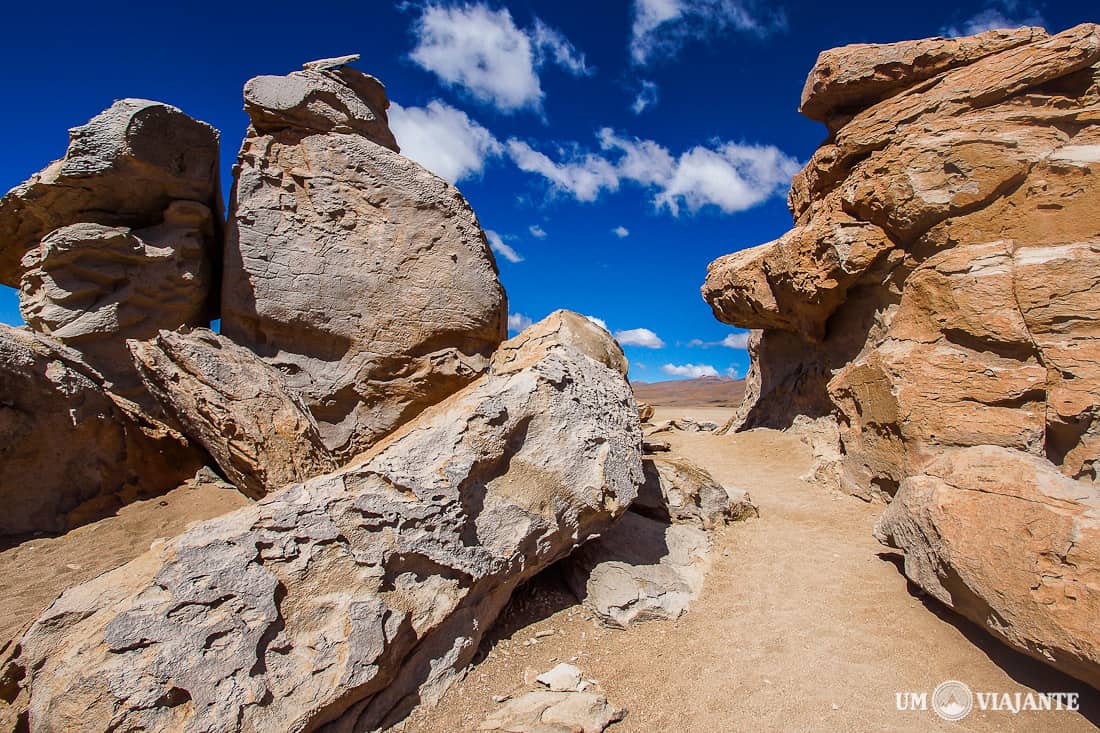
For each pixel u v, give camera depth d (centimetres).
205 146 928
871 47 1169
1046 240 828
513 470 521
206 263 945
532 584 569
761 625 512
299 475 679
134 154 852
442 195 956
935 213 938
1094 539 398
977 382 823
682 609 541
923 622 505
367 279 900
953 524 488
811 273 1181
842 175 1259
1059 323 785
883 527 612
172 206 905
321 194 901
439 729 382
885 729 375
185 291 909
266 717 336
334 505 422
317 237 891
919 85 1103
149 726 313
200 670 331
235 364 755
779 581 602
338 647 377
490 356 966
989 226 886
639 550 622
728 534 747
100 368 858
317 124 923
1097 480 733
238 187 870
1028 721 379
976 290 846
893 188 990
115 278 872
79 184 862
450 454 480
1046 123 924
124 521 695
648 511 734
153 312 898
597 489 543
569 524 533
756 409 1695
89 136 839
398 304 905
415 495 449
